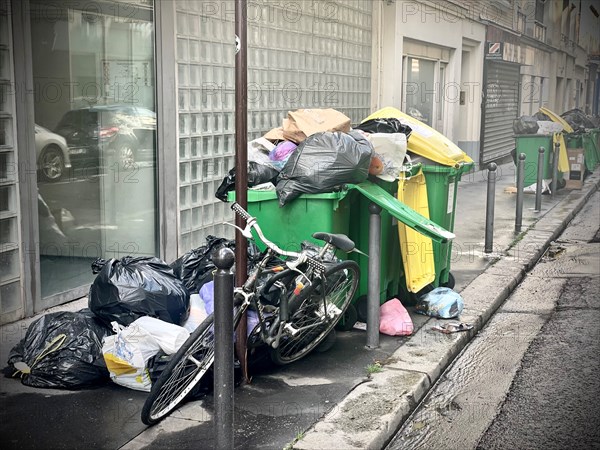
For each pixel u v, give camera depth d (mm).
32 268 6379
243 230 4949
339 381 5250
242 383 5145
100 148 7270
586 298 8109
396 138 6270
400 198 6449
